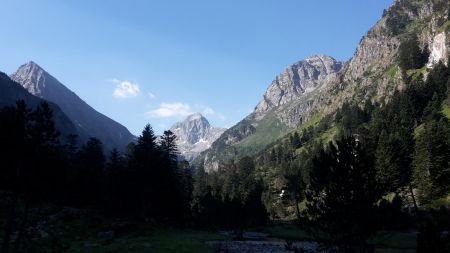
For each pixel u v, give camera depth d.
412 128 160.62
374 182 28.81
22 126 40.06
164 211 104.00
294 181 134.25
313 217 30.42
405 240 63.41
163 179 98.38
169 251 51.72
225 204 115.44
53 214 78.00
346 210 28.28
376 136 139.25
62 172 45.31
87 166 108.31
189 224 113.56
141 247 53.56
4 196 49.28
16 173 40.88
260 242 77.00
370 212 28.28
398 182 101.62
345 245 28.62
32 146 40.59
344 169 28.77
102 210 96.00
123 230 77.69
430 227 24.05
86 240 64.81
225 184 172.50
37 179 41.78
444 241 22.92
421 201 102.62
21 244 49.56
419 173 103.94
